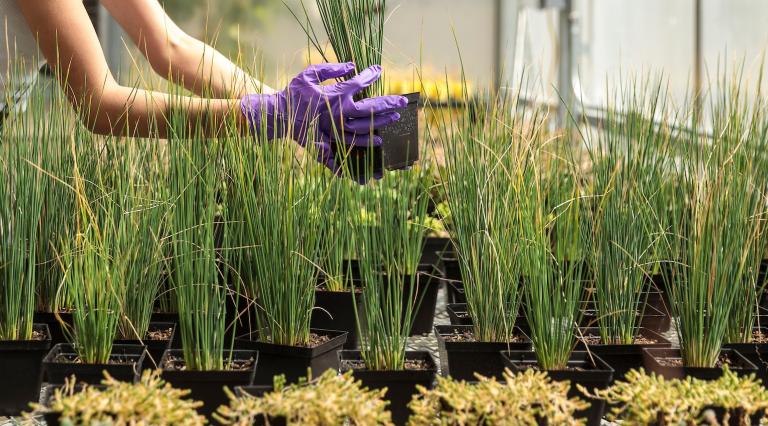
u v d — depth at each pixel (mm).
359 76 1513
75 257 1397
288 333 1459
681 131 1713
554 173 1703
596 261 1534
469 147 1545
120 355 1408
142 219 1481
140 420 1180
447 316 1870
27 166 1433
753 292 1509
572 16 3219
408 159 1560
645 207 1602
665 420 1212
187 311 1356
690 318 1419
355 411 1199
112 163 1606
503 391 1238
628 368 1475
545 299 1396
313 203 1508
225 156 1556
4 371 1383
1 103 1612
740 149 1584
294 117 1501
